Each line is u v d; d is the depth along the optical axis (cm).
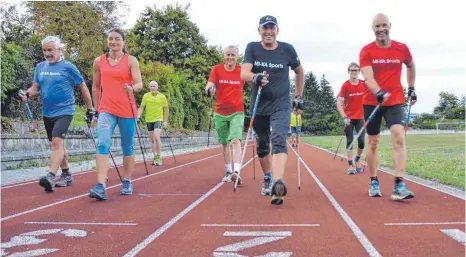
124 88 679
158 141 1261
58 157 739
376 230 457
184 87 3512
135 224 497
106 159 659
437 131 5775
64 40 2359
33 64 1850
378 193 663
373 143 660
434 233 442
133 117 691
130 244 417
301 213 545
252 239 428
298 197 663
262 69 604
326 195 681
